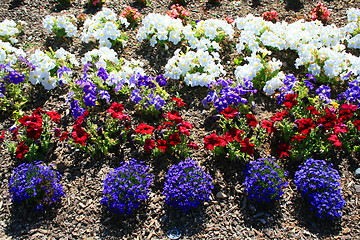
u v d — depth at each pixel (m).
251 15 2.22
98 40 2.19
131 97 1.79
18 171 1.57
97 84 1.88
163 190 1.59
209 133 1.76
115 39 2.11
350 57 1.96
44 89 1.94
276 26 2.17
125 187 1.53
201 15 2.39
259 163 1.59
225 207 1.55
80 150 1.71
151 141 1.63
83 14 2.36
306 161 1.59
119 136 1.71
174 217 1.53
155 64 2.04
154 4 2.47
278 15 2.38
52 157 1.69
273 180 1.55
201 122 1.80
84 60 1.95
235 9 2.44
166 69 1.94
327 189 1.54
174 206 1.53
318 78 1.96
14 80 1.83
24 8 2.41
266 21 2.23
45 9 2.41
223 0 2.51
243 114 1.82
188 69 1.94
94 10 2.41
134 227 1.51
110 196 1.55
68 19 2.20
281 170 1.60
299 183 1.56
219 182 1.61
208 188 1.56
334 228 1.50
